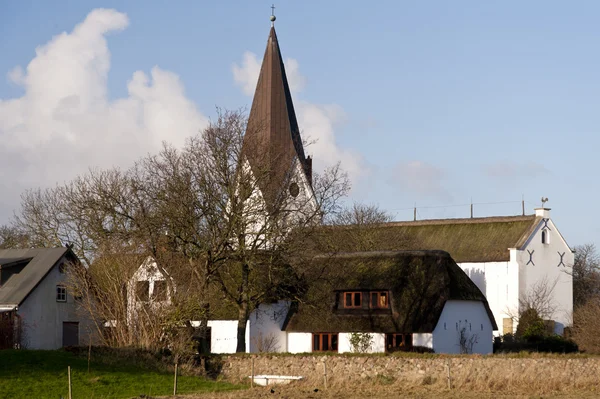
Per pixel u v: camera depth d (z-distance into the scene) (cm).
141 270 4878
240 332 5350
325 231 5938
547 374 4022
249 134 5550
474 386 3884
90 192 5812
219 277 5275
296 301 5850
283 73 7462
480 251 8012
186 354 4425
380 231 8300
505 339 7181
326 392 3744
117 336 4588
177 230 5084
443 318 5659
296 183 5650
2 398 3359
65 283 5853
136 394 3581
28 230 8000
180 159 5275
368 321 5709
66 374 3791
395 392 3747
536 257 7938
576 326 6762
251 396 3534
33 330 5838
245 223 5122
